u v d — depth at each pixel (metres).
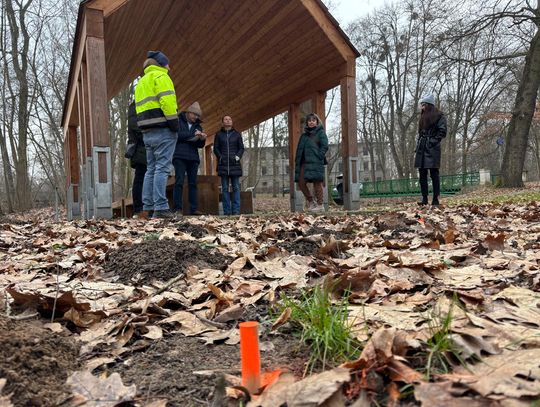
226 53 10.67
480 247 3.29
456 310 1.74
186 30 10.46
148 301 2.05
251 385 1.22
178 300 2.22
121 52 10.20
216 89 12.81
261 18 8.90
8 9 23.39
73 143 13.70
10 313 1.92
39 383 1.34
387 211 7.21
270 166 72.88
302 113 15.99
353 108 8.85
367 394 1.18
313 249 3.47
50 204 33.38
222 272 2.82
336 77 9.19
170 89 5.83
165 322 1.94
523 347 1.37
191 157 7.39
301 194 11.59
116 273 2.86
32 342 1.53
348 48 8.70
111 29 8.30
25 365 1.39
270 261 3.01
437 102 35.62
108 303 2.21
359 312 1.85
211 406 1.23
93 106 6.59
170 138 6.02
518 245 3.56
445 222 5.30
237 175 8.49
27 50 24.05
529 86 18.05
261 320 1.92
